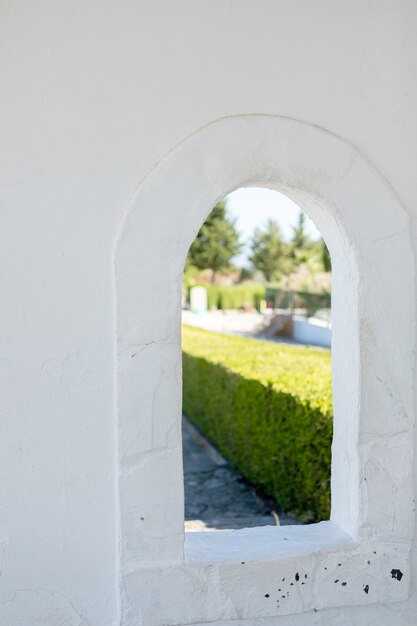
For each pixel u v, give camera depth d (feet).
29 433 8.23
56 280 8.21
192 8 8.36
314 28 8.77
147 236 8.34
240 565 8.79
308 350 33.27
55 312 8.23
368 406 9.23
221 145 8.46
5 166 7.98
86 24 8.07
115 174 8.27
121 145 8.27
